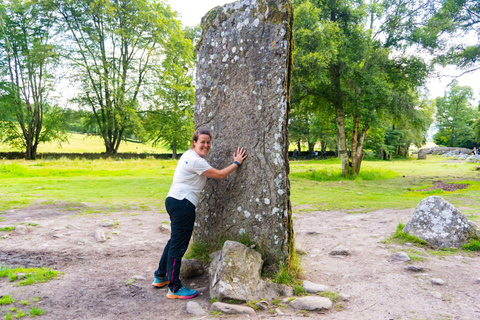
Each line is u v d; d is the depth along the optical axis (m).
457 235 4.65
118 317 2.73
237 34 3.98
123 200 9.57
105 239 5.36
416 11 17.23
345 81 17.69
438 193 11.64
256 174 3.72
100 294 3.21
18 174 15.86
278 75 3.64
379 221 6.62
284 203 3.55
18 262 4.09
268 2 3.78
